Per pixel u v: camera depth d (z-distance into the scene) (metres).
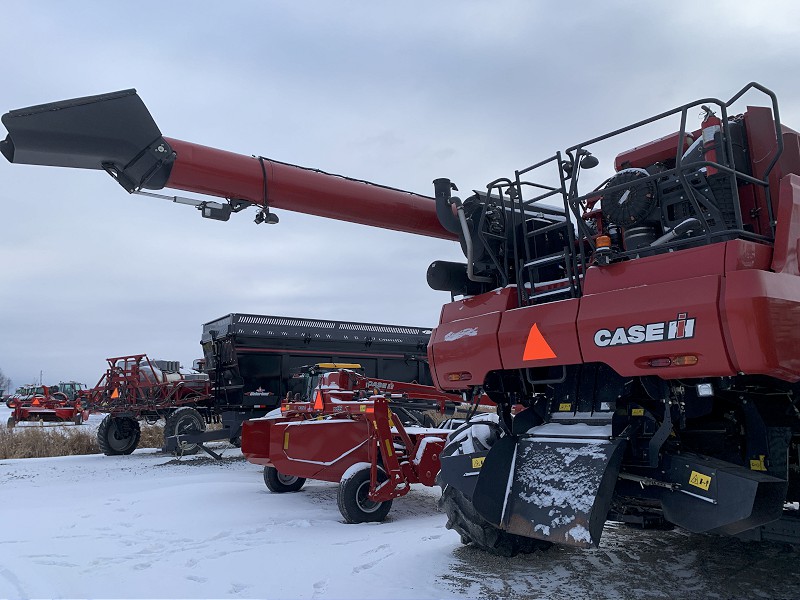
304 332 15.12
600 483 3.38
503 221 4.55
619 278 3.52
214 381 15.50
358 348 15.92
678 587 3.71
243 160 5.31
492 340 4.08
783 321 2.97
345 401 7.45
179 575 4.23
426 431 7.20
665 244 3.44
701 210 3.41
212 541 5.29
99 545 5.16
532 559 4.33
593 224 4.39
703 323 3.04
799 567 4.07
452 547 4.67
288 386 14.70
